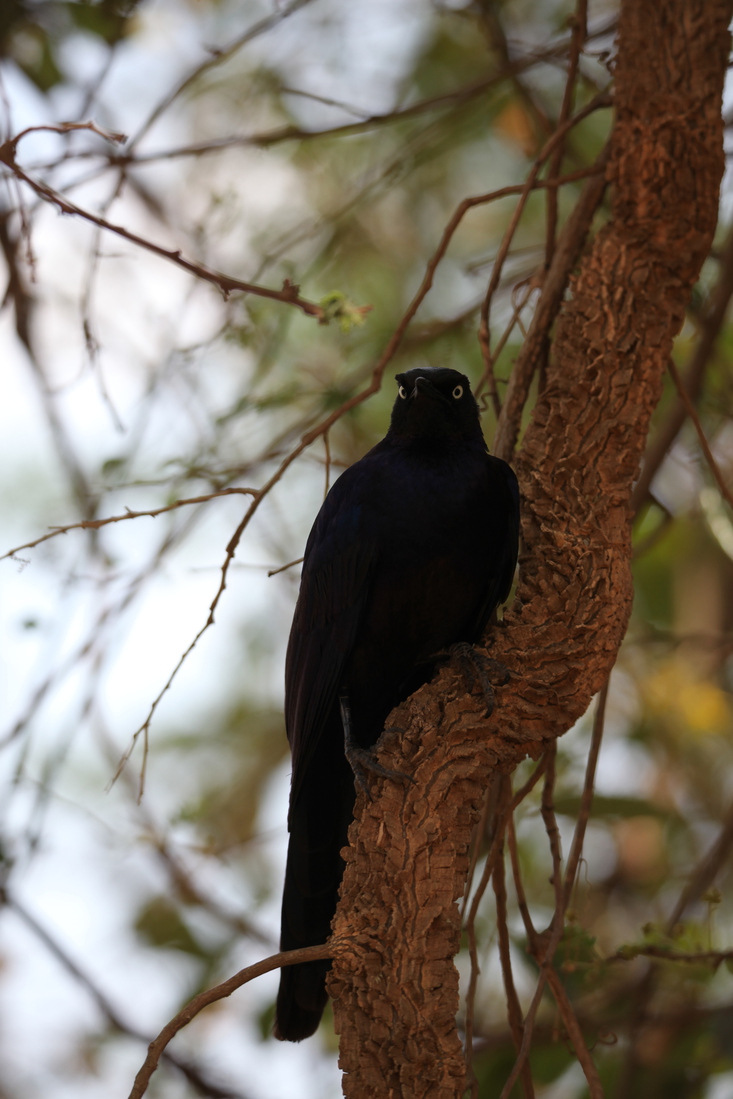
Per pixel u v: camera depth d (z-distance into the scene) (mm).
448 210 14094
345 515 8508
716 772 13664
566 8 13281
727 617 13766
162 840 10648
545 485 7480
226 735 14461
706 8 7625
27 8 11078
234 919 11234
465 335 11672
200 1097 10609
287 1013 7766
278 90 10812
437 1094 5555
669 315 7621
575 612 7066
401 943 5879
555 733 6793
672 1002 10852
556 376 7746
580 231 8273
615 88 7797
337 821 8578
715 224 7672
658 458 10062
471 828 6371
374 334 11539
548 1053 10352
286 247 10453
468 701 6660
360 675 8672
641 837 12898
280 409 10633
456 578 8406
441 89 13211
